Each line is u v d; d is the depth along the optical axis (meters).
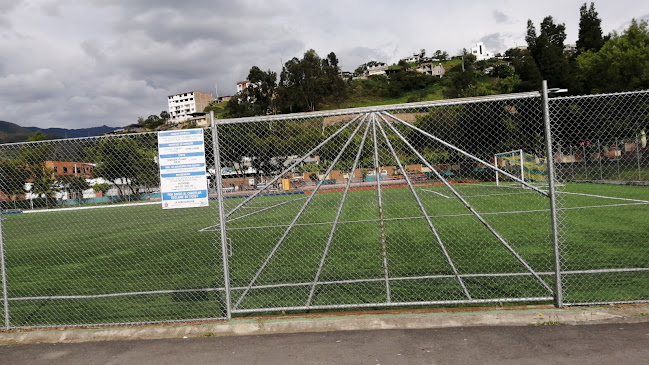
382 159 7.11
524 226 10.48
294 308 4.88
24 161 8.53
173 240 12.62
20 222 24.39
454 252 7.99
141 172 7.87
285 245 9.98
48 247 13.09
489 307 4.82
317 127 6.54
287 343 4.15
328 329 4.45
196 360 3.90
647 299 4.71
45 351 4.32
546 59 46.03
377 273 6.79
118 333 4.65
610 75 37.19
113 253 10.94
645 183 19.81
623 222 10.02
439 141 4.72
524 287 5.59
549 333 4.02
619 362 3.39
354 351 3.87
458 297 5.36
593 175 25.69
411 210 16.47
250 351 4.02
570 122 22.27
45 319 5.50
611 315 4.32
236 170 6.70
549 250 7.63
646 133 21.31
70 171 9.34
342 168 6.92
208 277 7.36
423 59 172.62
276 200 23.97
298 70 112.94
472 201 18.30
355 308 5.19
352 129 6.26
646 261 6.42
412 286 5.95
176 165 4.70
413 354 3.74
